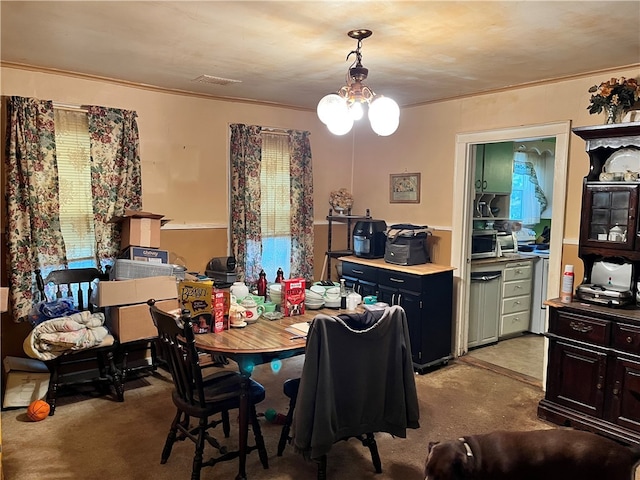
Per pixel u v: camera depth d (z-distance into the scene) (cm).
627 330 275
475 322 464
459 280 435
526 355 448
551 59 310
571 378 302
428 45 283
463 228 430
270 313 279
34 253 345
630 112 299
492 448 156
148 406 330
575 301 310
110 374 345
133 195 391
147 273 354
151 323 346
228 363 407
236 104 449
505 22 245
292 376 389
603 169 319
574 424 299
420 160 463
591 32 258
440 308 410
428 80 369
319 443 214
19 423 303
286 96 438
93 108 367
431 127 451
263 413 314
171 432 258
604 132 302
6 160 334
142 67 342
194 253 436
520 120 384
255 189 452
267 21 247
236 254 445
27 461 260
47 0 222
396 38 271
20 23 254
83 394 347
